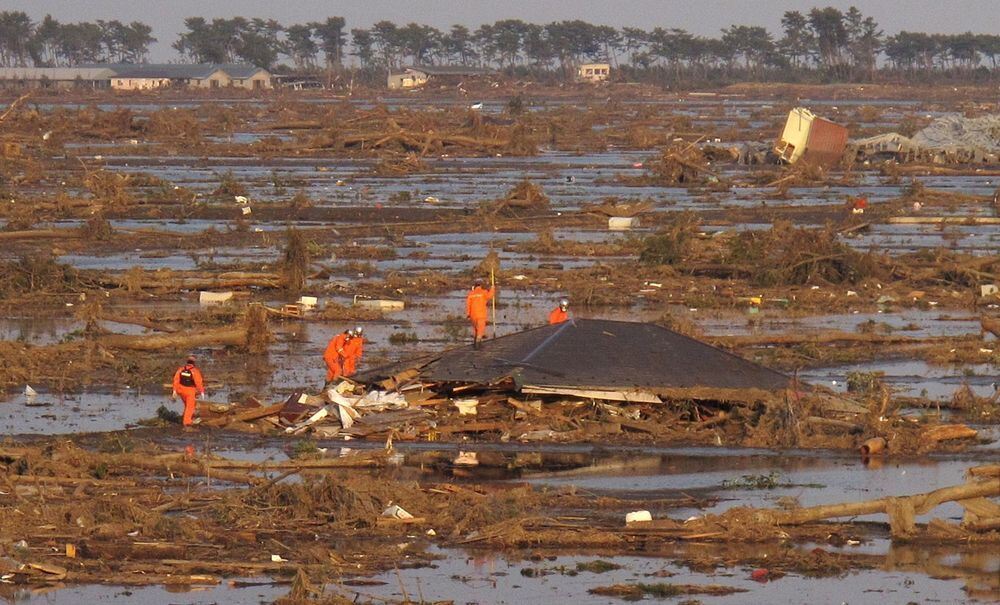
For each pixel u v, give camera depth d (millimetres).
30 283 182750
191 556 77000
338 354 122375
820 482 95625
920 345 152875
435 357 119188
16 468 92938
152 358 140875
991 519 82062
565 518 85000
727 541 81375
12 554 75562
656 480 96000
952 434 108812
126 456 95625
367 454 99500
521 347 117688
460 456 100000
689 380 113812
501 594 71625
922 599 71438
